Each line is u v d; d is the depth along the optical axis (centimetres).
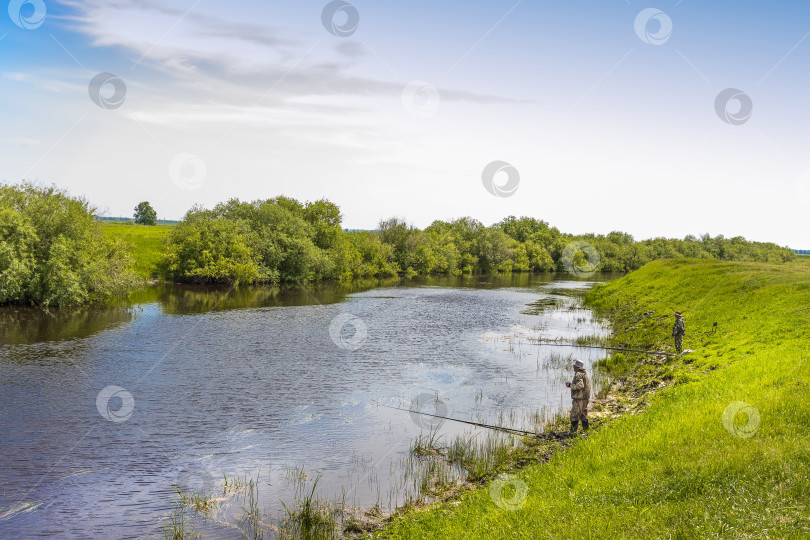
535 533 1034
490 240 15050
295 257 9075
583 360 3294
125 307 5334
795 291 3459
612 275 15038
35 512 1393
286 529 1296
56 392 2466
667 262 7444
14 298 4897
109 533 1289
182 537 1261
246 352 3428
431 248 13400
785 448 1199
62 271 4947
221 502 1445
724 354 2603
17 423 2059
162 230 10006
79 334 3838
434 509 1323
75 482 1574
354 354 3428
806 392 1529
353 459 1753
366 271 11225
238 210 9262
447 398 2453
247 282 8325
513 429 2014
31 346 3391
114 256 5862
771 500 997
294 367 3053
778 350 2200
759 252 19575
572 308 6266
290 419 2158
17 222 4841
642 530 967
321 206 10469
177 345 3578
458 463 1702
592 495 1184
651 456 1354
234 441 1916
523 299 7356
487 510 1213
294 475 1627
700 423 1477
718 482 1117
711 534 916
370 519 1340
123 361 3088
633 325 4456
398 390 2588
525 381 2772
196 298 6359
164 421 2119
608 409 2172
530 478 1418
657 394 2116
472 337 4131
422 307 6141
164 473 1644
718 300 4066
